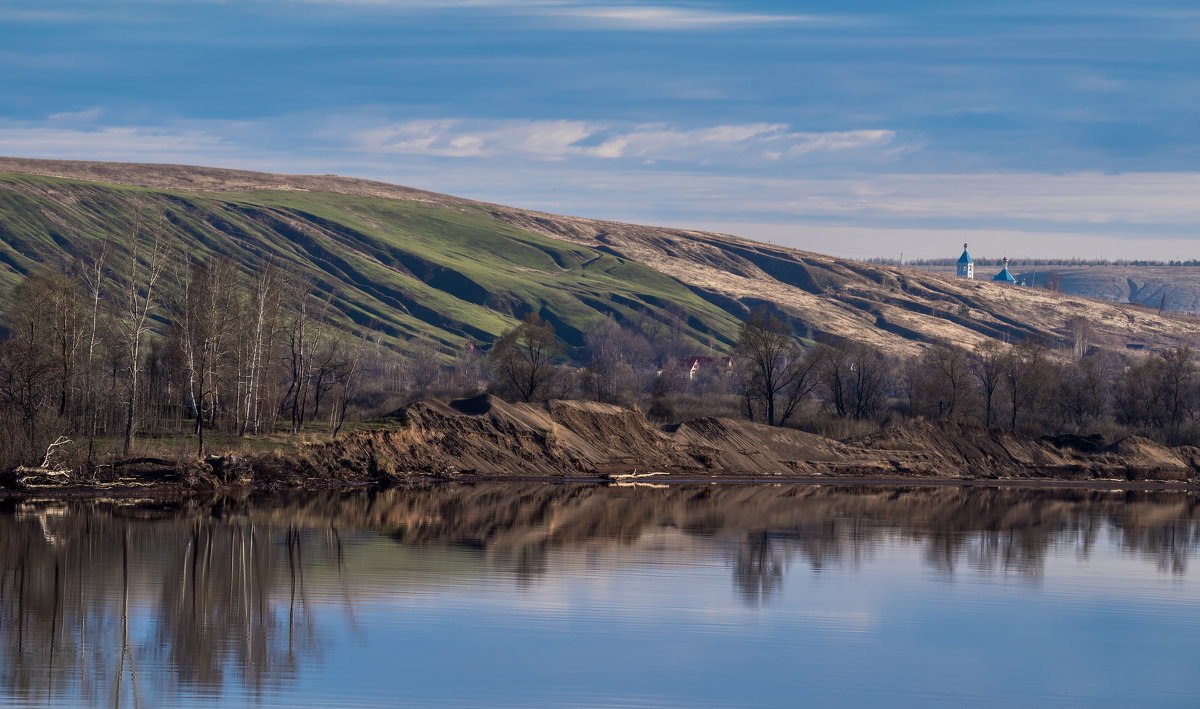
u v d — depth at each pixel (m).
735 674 32.56
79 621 36.12
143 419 84.12
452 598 40.75
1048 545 60.81
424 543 52.56
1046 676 33.88
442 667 32.25
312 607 38.75
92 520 57.06
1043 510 80.69
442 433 92.06
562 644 34.97
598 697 30.12
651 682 31.55
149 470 71.06
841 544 57.97
